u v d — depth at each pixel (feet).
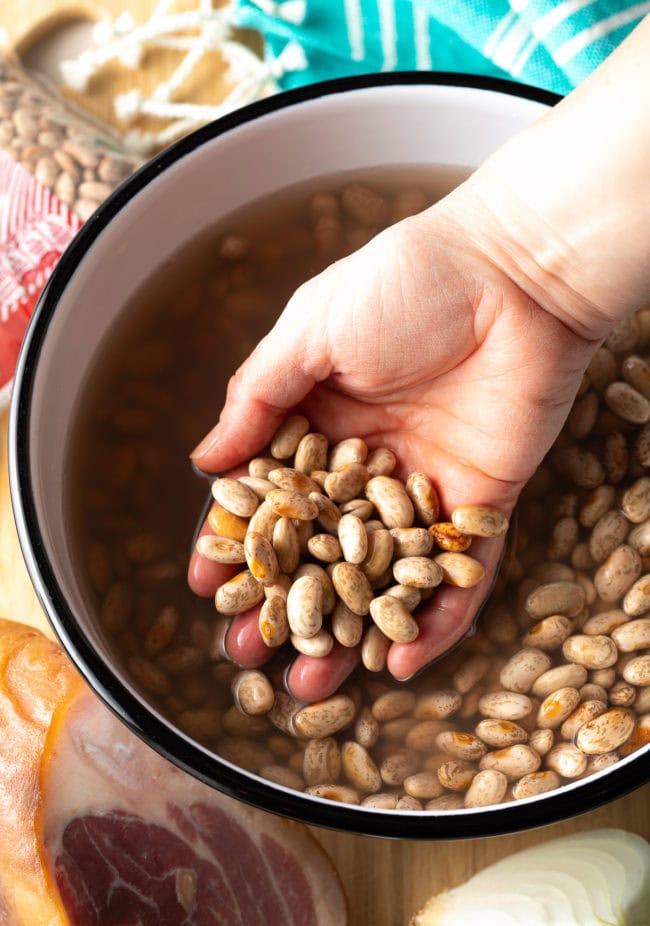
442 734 1.77
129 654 1.79
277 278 1.97
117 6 2.20
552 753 1.76
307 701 1.77
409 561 1.75
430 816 1.62
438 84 1.89
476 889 1.83
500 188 1.74
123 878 1.80
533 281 1.77
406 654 1.77
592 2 2.05
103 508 1.85
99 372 1.89
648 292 1.75
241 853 1.82
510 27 2.09
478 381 1.82
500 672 1.80
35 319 1.77
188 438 1.90
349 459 1.82
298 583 1.74
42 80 2.19
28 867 1.77
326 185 1.99
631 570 1.82
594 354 1.89
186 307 1.94
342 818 1.61
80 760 1.82
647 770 1.64
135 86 2.20
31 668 1.85
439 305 1.78
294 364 1.81
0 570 1.94
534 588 1.83
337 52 2.18
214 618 1.81
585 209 1.69
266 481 1.80
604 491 1.86
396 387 1.86
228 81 2.20
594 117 1.66
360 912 1.83
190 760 1.62
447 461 1.85
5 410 1.98
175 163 1.85
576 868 1.84
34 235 2.05
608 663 1.78
